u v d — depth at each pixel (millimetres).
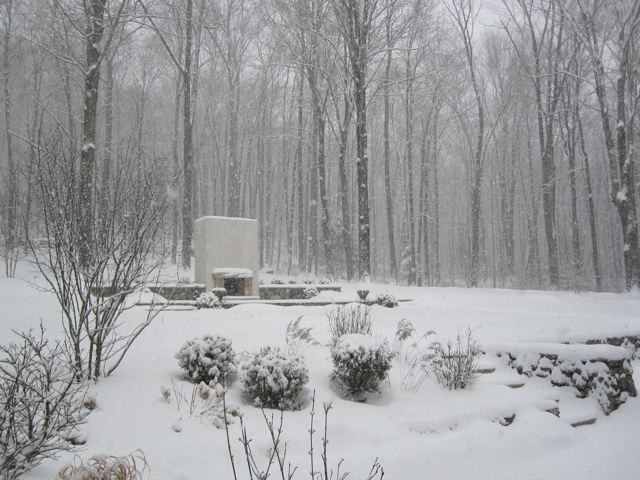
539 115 29359
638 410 6648
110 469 3029
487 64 36250
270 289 18250
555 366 7184
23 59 29766
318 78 28688
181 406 4773
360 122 21391
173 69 35000
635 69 23891
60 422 3631
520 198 45844
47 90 32844
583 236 44781
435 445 4656
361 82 21547
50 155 5469
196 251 18500
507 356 7805
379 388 6078
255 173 42500
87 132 15742
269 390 5238
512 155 37781
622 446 5395
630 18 22281
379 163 47562
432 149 40250
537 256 35250
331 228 36750
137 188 5703
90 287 5008
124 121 35406
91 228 5488
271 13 29359
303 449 4234
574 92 30859
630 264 21547
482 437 5000
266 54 34625
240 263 17484
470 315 12258
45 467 3363
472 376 6812
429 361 7211
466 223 44969
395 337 8453
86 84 16297
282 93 42250
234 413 4816
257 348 7191
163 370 5848
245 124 38156
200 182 40188
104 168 15156
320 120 26391
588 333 8859
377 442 4598
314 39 24375
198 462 3701
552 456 5012
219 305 12703
